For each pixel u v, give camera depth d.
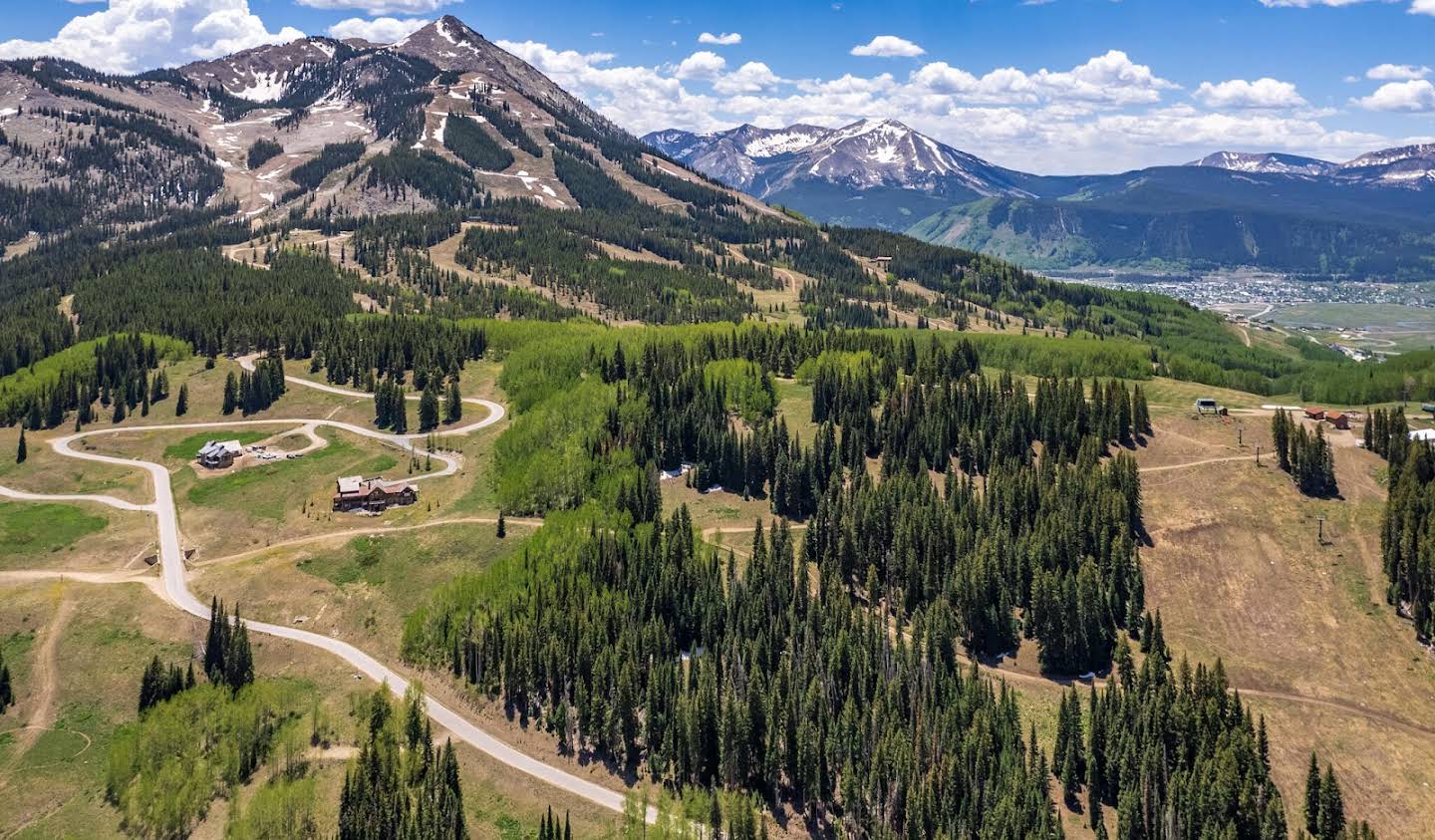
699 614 148.12
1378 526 167.12
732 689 128.88
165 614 152.00
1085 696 140.25
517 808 117.25
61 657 142.12
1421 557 147.88
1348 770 127.25
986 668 147.50
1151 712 125.38
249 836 109.75
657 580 151.38
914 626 151.88
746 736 122.50
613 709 125.88
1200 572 166.00
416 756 120.75
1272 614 156.38
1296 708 137.88
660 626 140.12
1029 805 113.81
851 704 127.75
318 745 126.06
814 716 126.62
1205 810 114.19
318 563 165.62
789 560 162.75
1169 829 112.00
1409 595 151.50
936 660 137.62
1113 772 121.12
